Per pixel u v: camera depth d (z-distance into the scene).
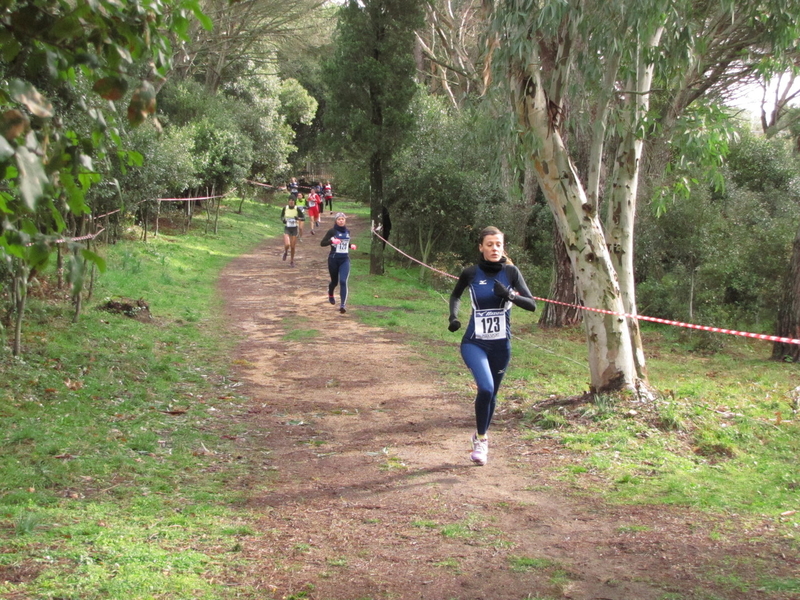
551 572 3.84
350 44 21.14
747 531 4.39
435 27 29.81
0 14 1.83
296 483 5.64
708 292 17.20
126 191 16.38
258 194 43.91
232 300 16.95
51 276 13.13
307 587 3.62
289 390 9.34
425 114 25.42
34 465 5.57
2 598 3.19
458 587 3.65
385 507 5.02
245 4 26.11
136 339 11.17
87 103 2.01
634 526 4.53
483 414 6.04
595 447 6.51
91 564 3.67
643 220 18.36
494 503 5.10
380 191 22.88
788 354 12.88
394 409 8.36
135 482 5.46
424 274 22.91
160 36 2.08
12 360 8.45
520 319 17.94
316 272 22.20
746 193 20.95
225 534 4.39
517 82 7.53
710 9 10.02
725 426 7.01
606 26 7.21
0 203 1.74
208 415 7.86
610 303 7.77
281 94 47.16
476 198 22.66
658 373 11.23
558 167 7.67
